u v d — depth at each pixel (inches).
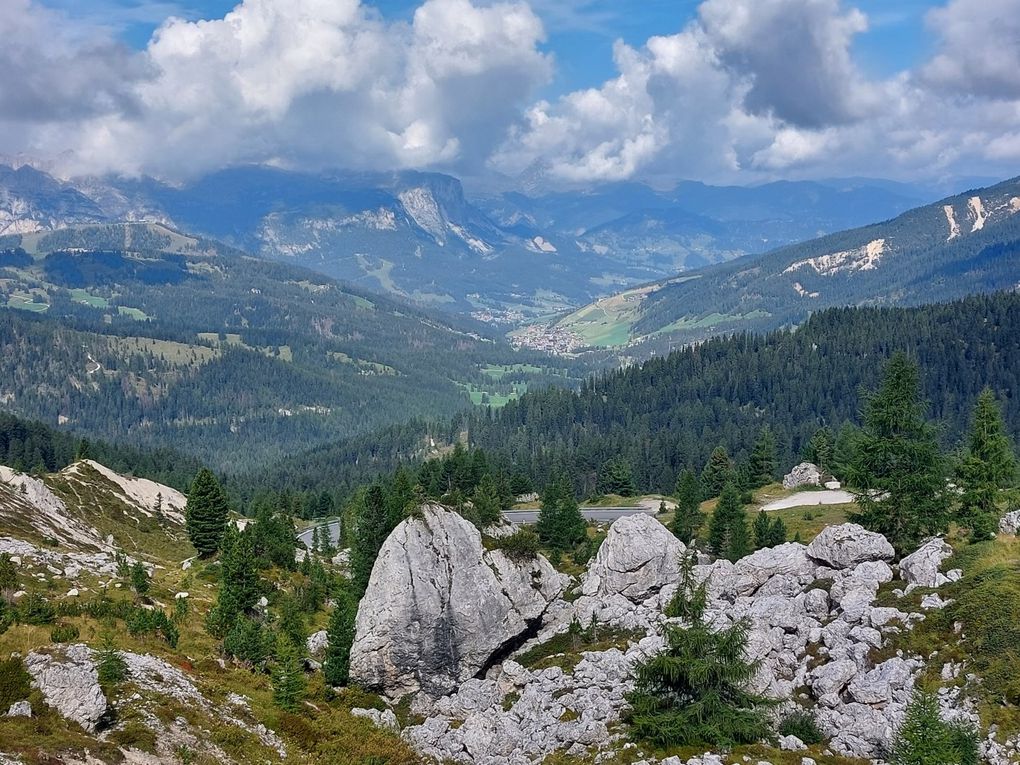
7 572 2337.6
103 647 1792.6
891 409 2674.7
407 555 2564.0
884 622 2026.3
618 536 2908.5
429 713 2358.5
